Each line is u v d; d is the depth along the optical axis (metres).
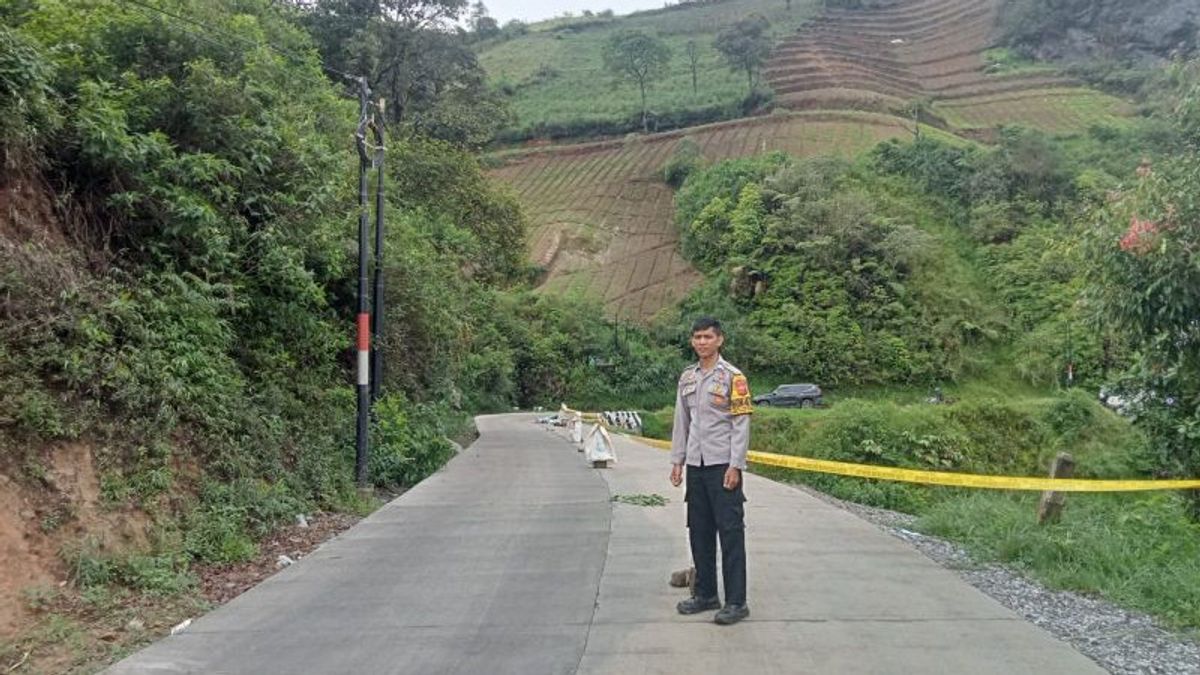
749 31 93.12
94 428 7.04
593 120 88.69
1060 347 47.91
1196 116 9.29
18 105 7.61
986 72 95.38
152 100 10.23
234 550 7.45
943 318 54.22
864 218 59.38
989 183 63.66
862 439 18.30
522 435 26.25
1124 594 6.15
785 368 53.06
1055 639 4.91
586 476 13.56
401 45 44.41
